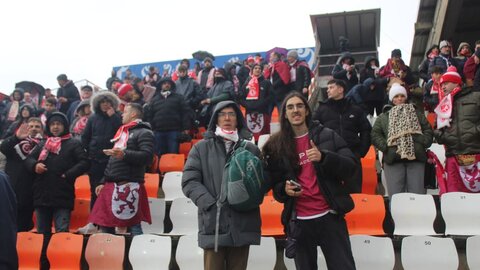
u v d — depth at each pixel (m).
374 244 4.75
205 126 9.91
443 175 5.73
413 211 5.39
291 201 3.76
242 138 4.03
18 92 11.21
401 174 5.70
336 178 3.71
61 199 5.89
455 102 5.64
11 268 3.22
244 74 11.35
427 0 14.80
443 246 4.63
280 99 9.34
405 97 5.95
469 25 14.07
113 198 5.45
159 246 5.36
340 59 9.55
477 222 5.19
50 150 5.98
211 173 3.86
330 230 3.68
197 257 5.18
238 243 3.58
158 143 8.30
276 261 5.20
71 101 11.14
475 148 5.48
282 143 3.83
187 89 9.59
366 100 8.59
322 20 15.96
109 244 5.44
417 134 5.62
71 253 5.55
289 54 9.45
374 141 5.86
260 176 3.61
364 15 15.41
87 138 6.71
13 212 3.34
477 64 7.92
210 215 3.65
